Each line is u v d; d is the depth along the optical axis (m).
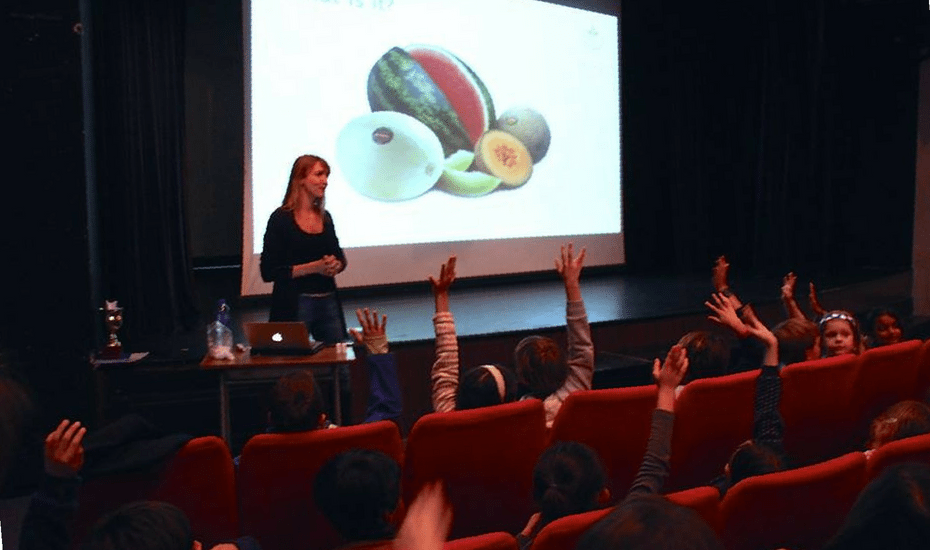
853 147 9.55
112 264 5.76
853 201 9.60
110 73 5.66
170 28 5.94
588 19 8.07
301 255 4.41
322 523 2.58
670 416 2.33
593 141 8.19
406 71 7.12
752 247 9.39
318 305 4.46
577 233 8.17
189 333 5.80
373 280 7.07
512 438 2.67
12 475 4.10
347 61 6.86
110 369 4.39
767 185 8.98
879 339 4.62
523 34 7.71
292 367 3.87
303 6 6.65
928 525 1.16
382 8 6.99
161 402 4.54
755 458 2.33
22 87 4.13
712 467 3.07
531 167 7.83
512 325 5.67
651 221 9.08
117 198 5.73
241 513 2.53
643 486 2.24
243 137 6.56
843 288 7.90
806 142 9.11
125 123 5.71
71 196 4.25
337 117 6.84
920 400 3.87
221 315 4.27
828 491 2.07
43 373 4.27
